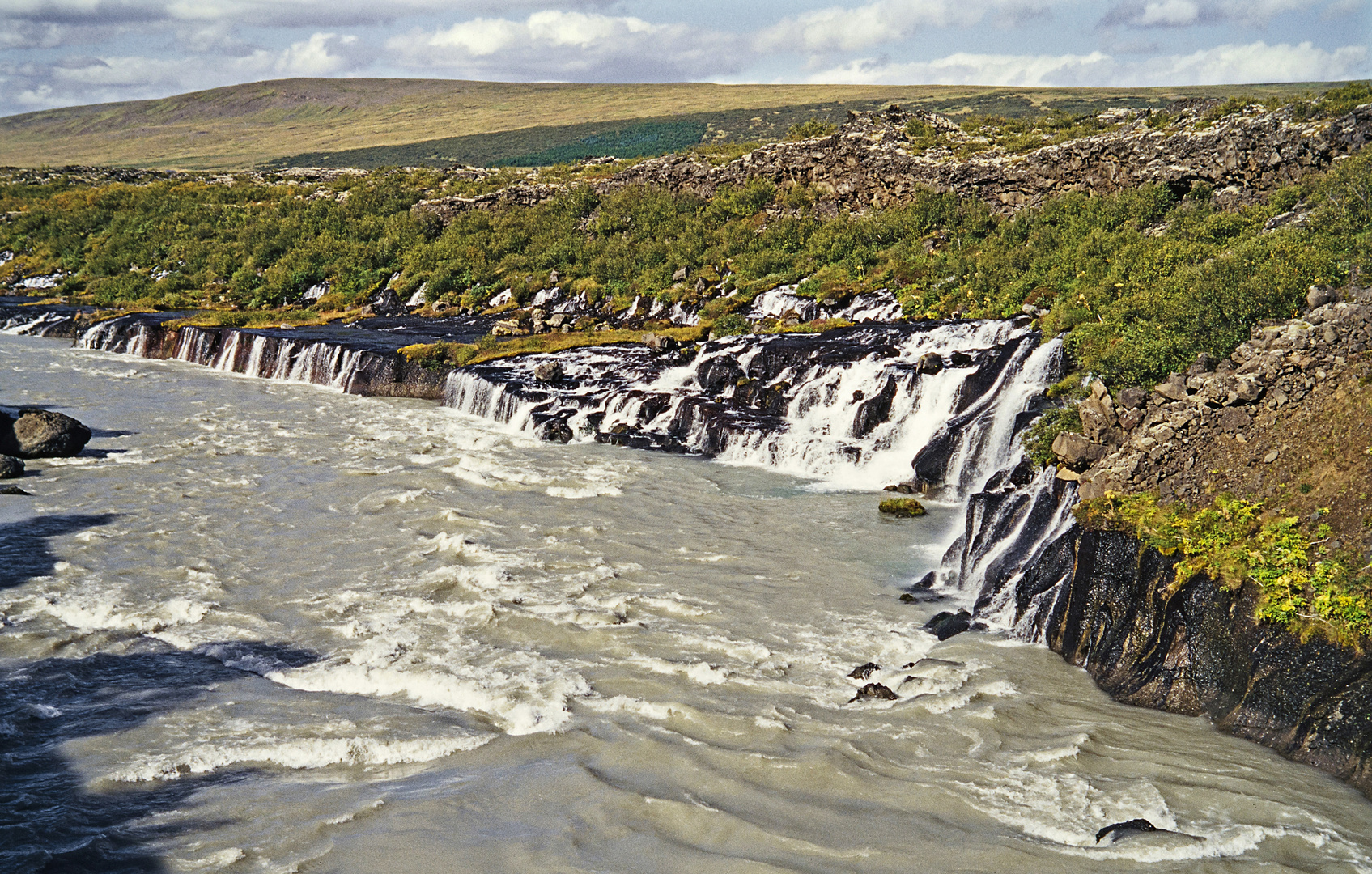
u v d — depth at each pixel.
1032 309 34.16
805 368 32.94
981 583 18.97
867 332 36.22
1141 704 14.20
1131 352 21.38
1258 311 20.05
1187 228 34.44
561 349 41.59
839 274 44.44
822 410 31.41
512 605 18.12
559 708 13.99
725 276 48.59
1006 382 28.05
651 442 32.12
